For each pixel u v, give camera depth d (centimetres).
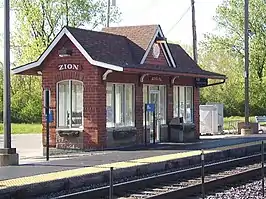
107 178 1694
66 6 5150
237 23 5656
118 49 2731
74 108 2545
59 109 2570
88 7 5194
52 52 2567
